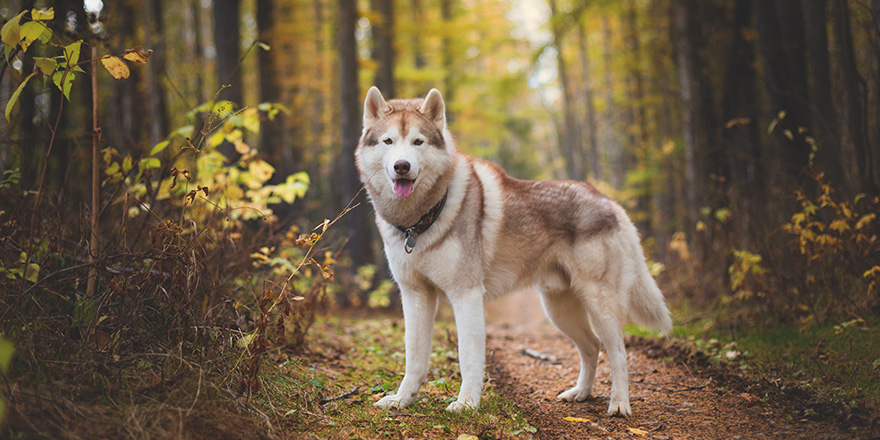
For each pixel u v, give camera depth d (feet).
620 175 59.62
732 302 18.85
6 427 6.66
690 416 10.68
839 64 18.93
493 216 11.33
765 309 16.52
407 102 11.42
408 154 10.16
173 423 7.66
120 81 37.32
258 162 14.19
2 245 9.84
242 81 31.04
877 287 13.32
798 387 11.34
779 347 14.15
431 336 11.41
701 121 28.27
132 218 12.87
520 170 87.25
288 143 51.65
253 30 62.80
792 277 16.47
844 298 15.01
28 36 8.56
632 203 47.42
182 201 13.70
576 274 11.62
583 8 46.09
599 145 80.89
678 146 36.99
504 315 35.91
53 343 8.69
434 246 10.64
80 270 10.11
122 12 38.42
